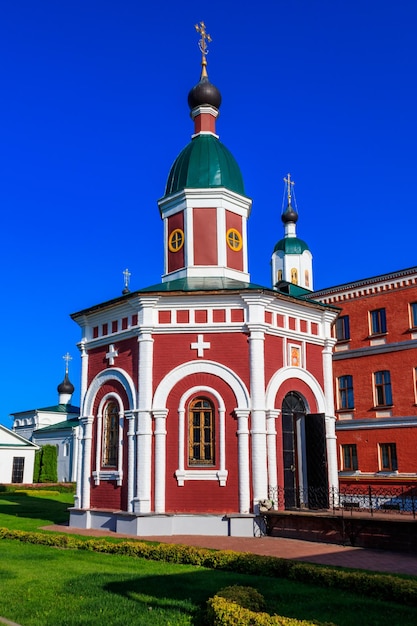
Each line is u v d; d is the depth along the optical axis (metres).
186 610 9.98
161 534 18.84
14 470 57.34
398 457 30.59
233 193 24.31
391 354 31.80
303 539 17.89
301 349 22.30
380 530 16.39
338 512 18.91
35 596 10.91
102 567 13.57
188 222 23.91
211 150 25.09
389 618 9.45
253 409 19.70
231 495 19.27
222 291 20.38
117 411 21.59
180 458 19.66
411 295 31.34
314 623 8.36
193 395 20.17
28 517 26.53
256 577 12.34
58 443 65.12
